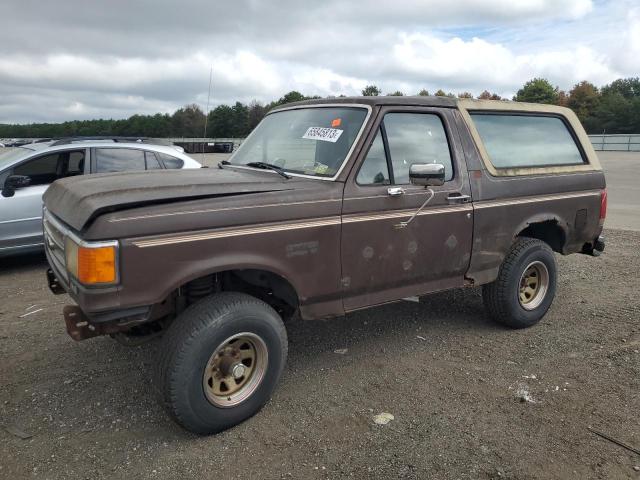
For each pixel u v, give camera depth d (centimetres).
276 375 348
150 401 367
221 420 322
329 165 378
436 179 364
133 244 286
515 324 496
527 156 497
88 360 429
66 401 366
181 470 295
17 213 686
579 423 341
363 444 318
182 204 306
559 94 9088
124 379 397
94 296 281
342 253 367
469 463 300
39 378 399
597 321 525
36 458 304
